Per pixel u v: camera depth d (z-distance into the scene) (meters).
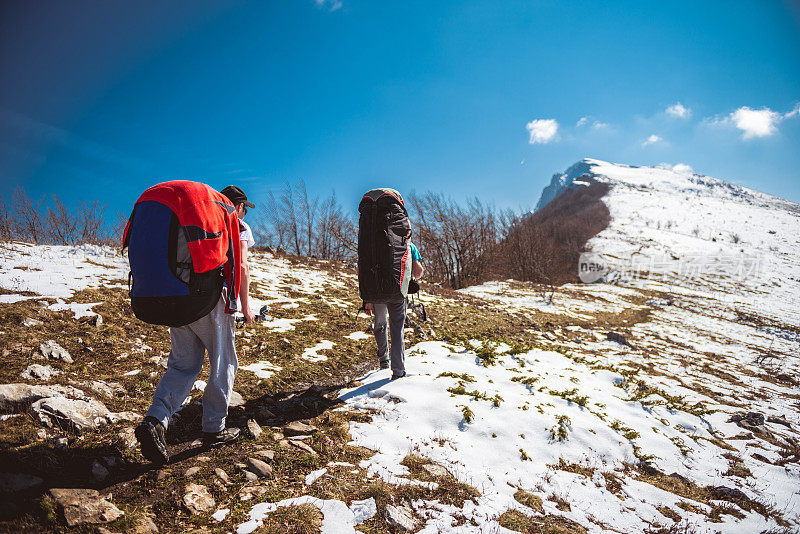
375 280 3.57
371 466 2.63
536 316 11.78
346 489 2.33
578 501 2.73
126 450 2.48
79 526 1.83
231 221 2.58
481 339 6.05
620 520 2.63
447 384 3.93
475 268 30.39
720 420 4.93
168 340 4.60
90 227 15.79
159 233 2.25
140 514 1.97
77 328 4.27
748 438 4.51
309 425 3.08
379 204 3.64
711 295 31.31
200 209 2.33
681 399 5.31
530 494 2.66
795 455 4.19
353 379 4.52
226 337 2.69
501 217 33.38
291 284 9.31
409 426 3.23
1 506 1.84
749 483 3.50
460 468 2.78
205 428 2.64
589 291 24.81
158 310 2.25
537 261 26.28
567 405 4.08
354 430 3.09
